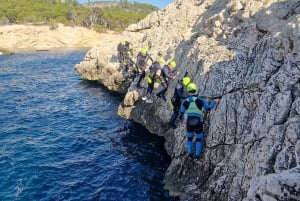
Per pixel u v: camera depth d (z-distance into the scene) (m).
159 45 21.67
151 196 11.26
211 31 15.59
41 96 24.73
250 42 11.75
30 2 101.38
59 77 32.78
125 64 23.89
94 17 98.12
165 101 15.91
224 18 15.00
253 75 10.31
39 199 10.95
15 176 12.31
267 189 6.06
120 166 13.40
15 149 14.73
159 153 14.62
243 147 9.34
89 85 28.73
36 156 14.09
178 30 21.69
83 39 88.38
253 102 9.95
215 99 11.28
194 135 11.54
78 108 21.62
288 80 8.84
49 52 65.12
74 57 53.72
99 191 11.53
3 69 37.69
